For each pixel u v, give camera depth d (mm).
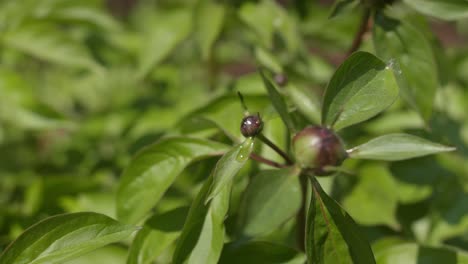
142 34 982
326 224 560
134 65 921
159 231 620
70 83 988
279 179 576
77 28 900
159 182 616
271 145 570
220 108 646
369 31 660
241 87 726
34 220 724
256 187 576
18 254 541
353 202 717
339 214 559
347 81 560
